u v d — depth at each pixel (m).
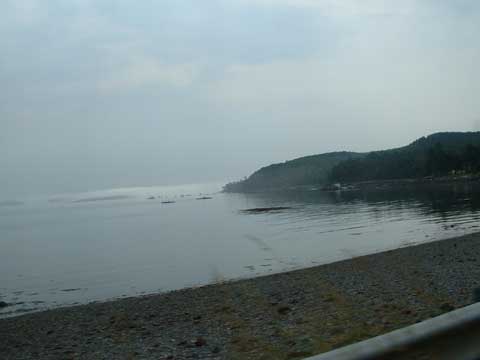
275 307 12.12
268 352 8.09
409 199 84.75
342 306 11.06
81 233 75.12
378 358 2.08
